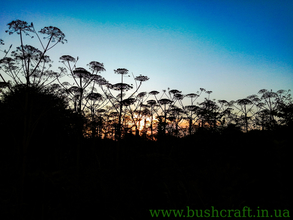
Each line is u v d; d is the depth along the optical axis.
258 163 3.99
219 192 2.80
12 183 4.81
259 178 3.46
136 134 9.61
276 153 3.29
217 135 5.42
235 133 5.43
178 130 7.99
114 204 4.22
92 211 4.14
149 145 7.92
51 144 7.80
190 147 5.27
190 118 8.20
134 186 4.54
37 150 7.58
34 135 7.45
